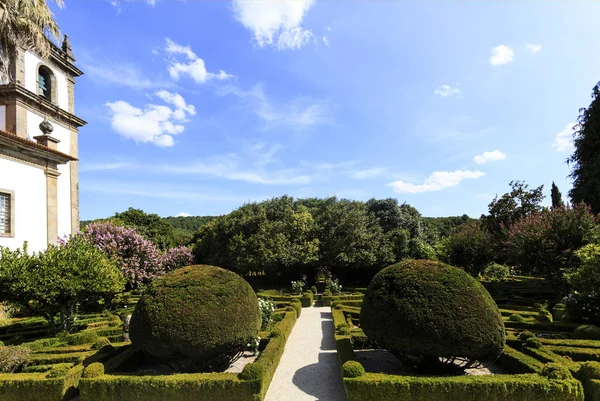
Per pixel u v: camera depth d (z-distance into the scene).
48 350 8.34
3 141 14.23
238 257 24.83
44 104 19.86
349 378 5.71
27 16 10.80
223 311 6.57
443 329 5.84
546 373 5.61
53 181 16.98
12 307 14.41
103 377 6.00
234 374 6.03
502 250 19.91
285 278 28.25
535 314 12.68
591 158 21.86
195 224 66.69
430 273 6.45
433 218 51.75
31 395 6.07
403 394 5.47
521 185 24.19
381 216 30.73
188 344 6.23
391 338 6.22
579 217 15.45
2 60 11.04
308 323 13.70
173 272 7.31
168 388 5.73
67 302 10.95
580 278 11.05
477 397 5.34
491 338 5.91
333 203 29.34
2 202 14.58
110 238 19.02
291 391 6.64
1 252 11.12
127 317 10.16
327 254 25.45
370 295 6.82
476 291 6.21
